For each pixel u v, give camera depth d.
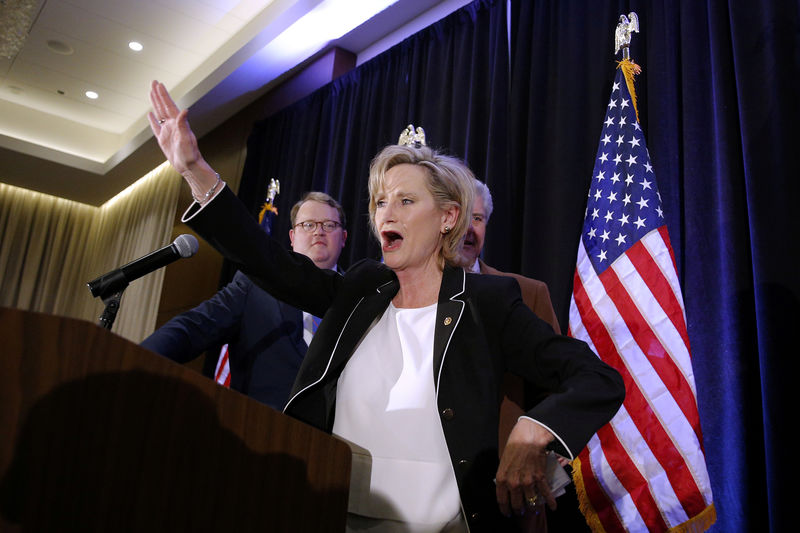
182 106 6.84
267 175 6.15
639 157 2.76
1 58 7.36
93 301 9.44
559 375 1.13
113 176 8.99
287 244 5.37
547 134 3.49
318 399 1.25
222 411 0.68
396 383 1.19
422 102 4.59
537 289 2.06
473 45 4.20
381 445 1.13
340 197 4.93
